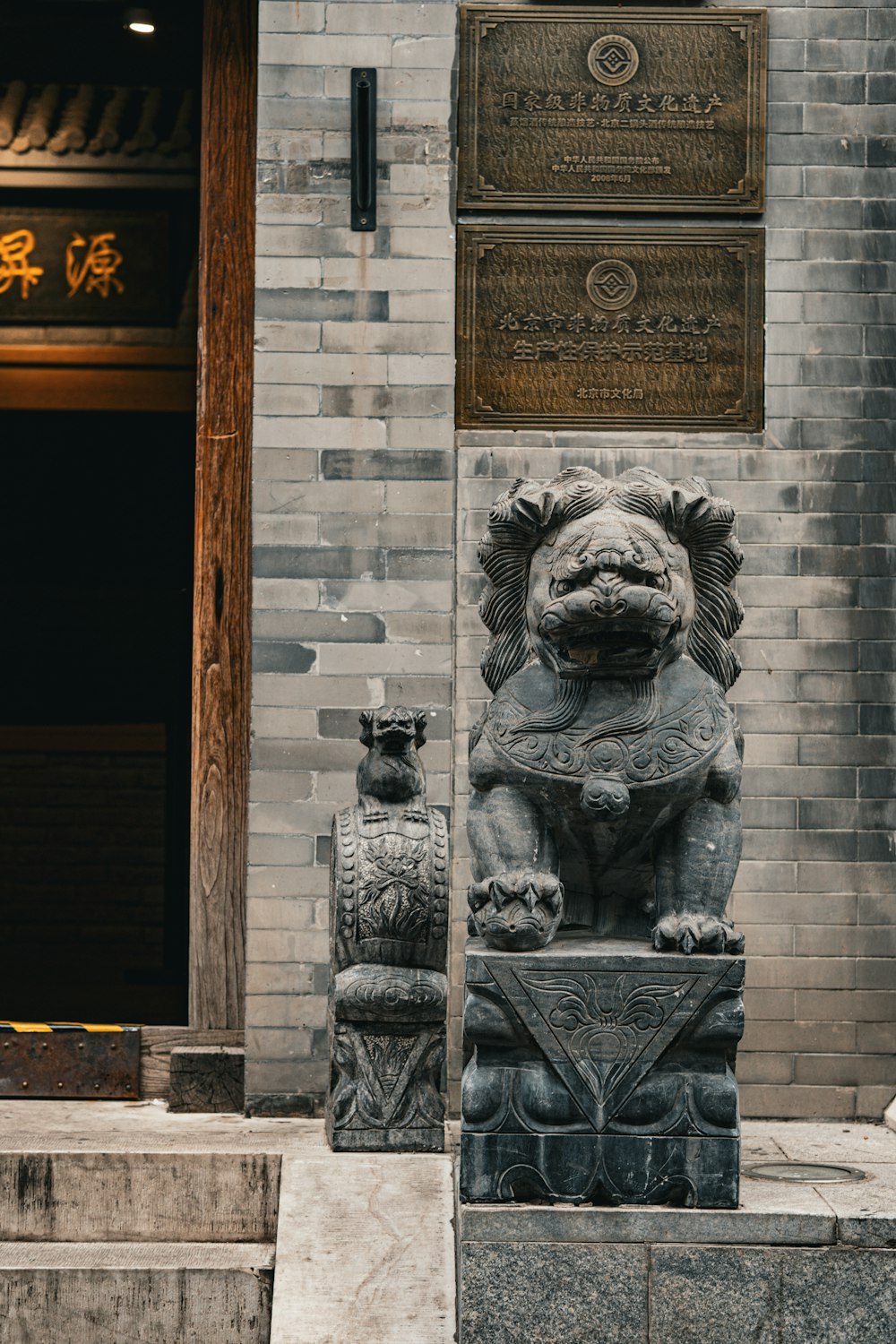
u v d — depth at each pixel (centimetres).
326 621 621
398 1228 480
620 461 631
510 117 638
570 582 452
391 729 547
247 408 659
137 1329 474
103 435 1049
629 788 456
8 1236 510
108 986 1062
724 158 639
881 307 635
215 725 651
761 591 627
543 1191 445
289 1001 609
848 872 619
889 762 622
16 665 1094
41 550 1072
